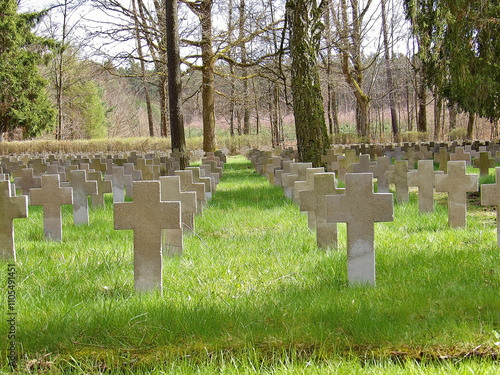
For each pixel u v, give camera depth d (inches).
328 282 202.4
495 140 1010.7
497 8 583.8
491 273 201.8
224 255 247.1
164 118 1652.3
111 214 374.3
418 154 661.9
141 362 142.1
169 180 245.8
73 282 208.4
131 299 185.2
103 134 2669.8
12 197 238.4
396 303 171.8
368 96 1413.6
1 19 1637.6
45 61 1726.1
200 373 130.3
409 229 297.7
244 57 1145.4
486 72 633.6
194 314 165.3
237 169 865.5
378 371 126.9
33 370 138.9
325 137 554.6
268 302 177.3
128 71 1779.0
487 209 376.2
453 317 157.8
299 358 140.2
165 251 249.8
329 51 1318.9
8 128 1737.2
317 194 251.6
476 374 123.5
